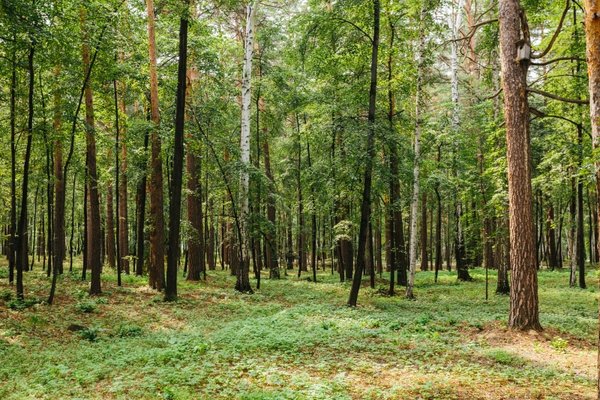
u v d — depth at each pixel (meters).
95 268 16.91
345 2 16.48
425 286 23.41
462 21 27.25
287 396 6.66
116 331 12.51
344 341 10.53
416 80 19.02
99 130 18.56
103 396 7.12
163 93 22.66
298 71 26.23
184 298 17.73
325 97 21.75
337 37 18.61
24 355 9.59
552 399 6.53
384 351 9.58
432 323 12.42
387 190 19.83
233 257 30.34
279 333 11.60
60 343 10.96
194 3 18.84
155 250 19.25
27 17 12.14
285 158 33.94
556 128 19.22
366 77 20.36
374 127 16.06
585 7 6.70
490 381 7.46
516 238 11.01
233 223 28.20
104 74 16.83
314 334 11.30
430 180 21.94
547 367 8.33
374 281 23.59
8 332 10.91
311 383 7.31
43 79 16.25
